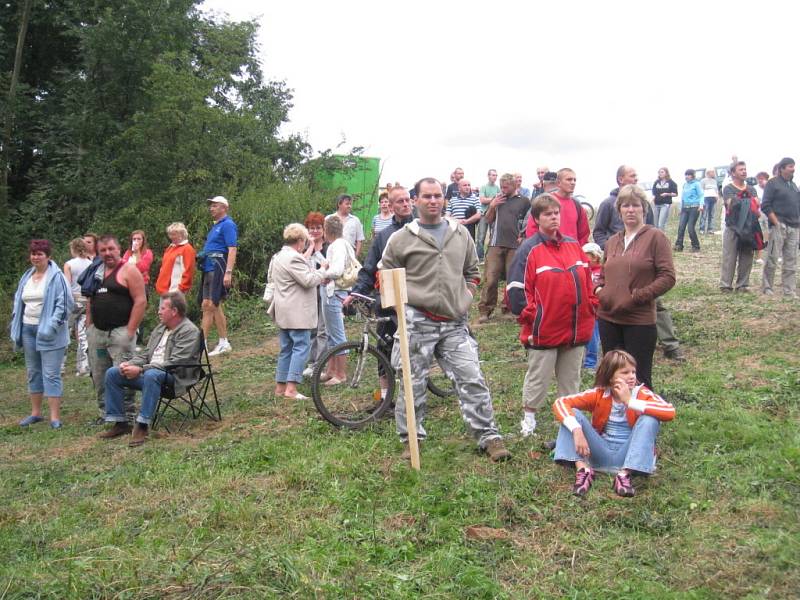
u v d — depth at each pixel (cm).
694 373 774
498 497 495
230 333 1344
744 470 518
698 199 1767
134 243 1209
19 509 548
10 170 2122
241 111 1880
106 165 1827
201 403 809
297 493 531
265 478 566
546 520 469
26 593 390
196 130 1595
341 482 543
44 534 494
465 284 587
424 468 562
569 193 846
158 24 1898
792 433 573
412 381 584
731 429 589
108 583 395
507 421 664
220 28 1986
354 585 389
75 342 1388
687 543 430
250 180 1742
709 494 488
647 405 505
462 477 537
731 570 397
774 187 1134
